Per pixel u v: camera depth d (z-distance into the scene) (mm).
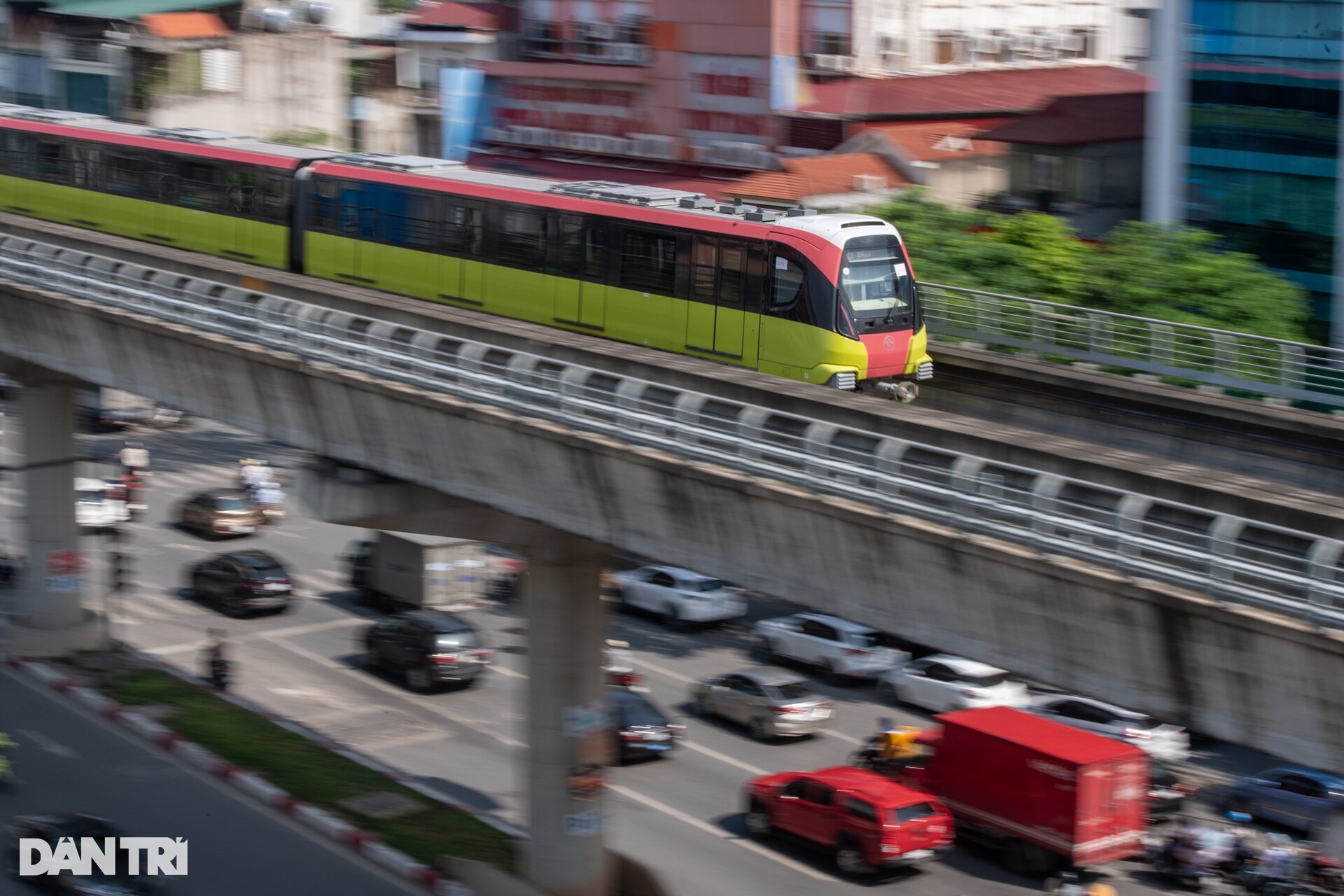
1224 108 90188
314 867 56719
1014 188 120812
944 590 37125
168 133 88938
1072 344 76750
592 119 132500
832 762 69812
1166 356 72750
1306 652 29938
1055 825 56844
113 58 144375
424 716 74750
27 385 78625
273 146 85688
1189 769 69812
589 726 53594
